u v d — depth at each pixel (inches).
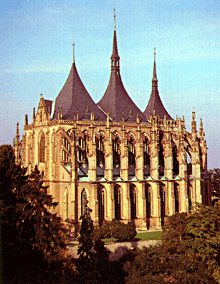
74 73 7293.3
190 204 7450.8
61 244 4165.8
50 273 4060.0
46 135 6825.8
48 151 6791.3
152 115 7706.7
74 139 6245.1
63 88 7303.2
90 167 6318.9
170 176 7130.9
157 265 4284.0
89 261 4284.0
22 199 4121.6
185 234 5034.5
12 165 4190.5
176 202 7249.0
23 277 3909.9
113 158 7160.4
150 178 6934.1
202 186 7736.2
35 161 7194.9
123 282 4114.2
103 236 5615.2
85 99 7185.0
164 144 7711.6
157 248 4507.9
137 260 4296.3
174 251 4820.4
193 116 7844.5
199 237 4845.0
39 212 4141.2
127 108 7534.5
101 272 4202.8
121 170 6653.5
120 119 7327.8
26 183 4271.7
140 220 6707.7
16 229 3951.8
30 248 4003.4
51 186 6688.0
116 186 6599.4
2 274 3794.3
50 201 4229.8
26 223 4033.0
